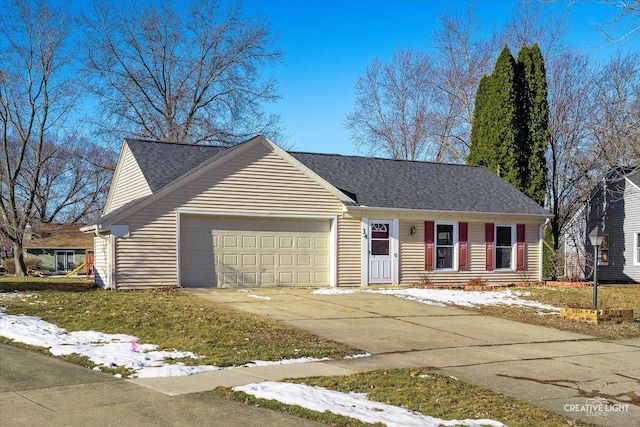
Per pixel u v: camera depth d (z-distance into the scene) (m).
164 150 21.14
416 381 8.84
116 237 17.34
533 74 29.92
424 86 45.69
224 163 18.80
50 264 49.78
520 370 10.03
